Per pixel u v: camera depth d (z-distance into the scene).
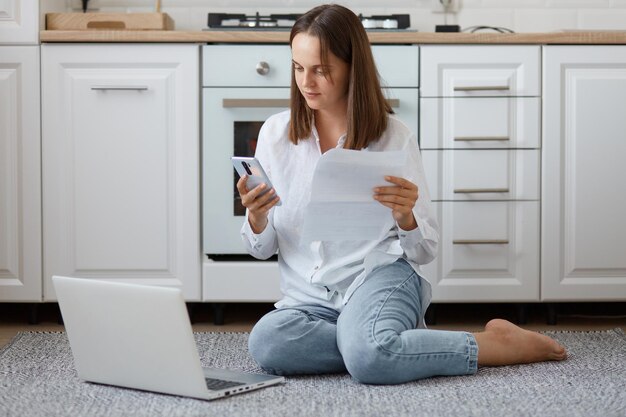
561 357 2.70
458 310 3.95
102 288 2.32
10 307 4.01
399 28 3.84
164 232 3.58
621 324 3.64
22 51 3.53
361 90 2.47
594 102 3.59
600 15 4.11
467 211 3.58
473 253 3.59
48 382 2.49
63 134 3.55
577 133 3.59
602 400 2.27
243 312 3.88
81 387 2.43
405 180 2.30
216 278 3.58
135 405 2.24
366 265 2.51
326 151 2.46
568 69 3.59
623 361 2.72
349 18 2.46
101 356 2.40
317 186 2.27
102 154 3.56
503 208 3.59
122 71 3.54
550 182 3.59
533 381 2.45
